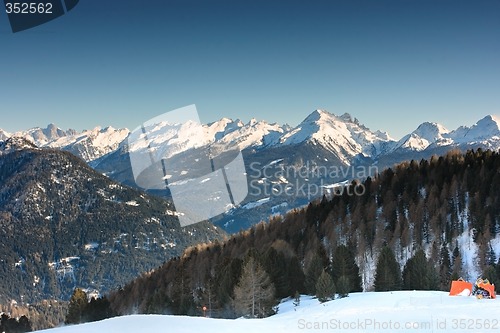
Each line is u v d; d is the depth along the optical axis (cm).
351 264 7106
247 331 2422
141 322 2514
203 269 10831
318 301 5275
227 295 6147
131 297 11269
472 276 10219
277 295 6588
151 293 10594
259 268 5438
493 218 11281
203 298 6606
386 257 7081
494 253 10319
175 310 7094
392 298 3703
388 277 6900
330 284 5109
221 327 2489
